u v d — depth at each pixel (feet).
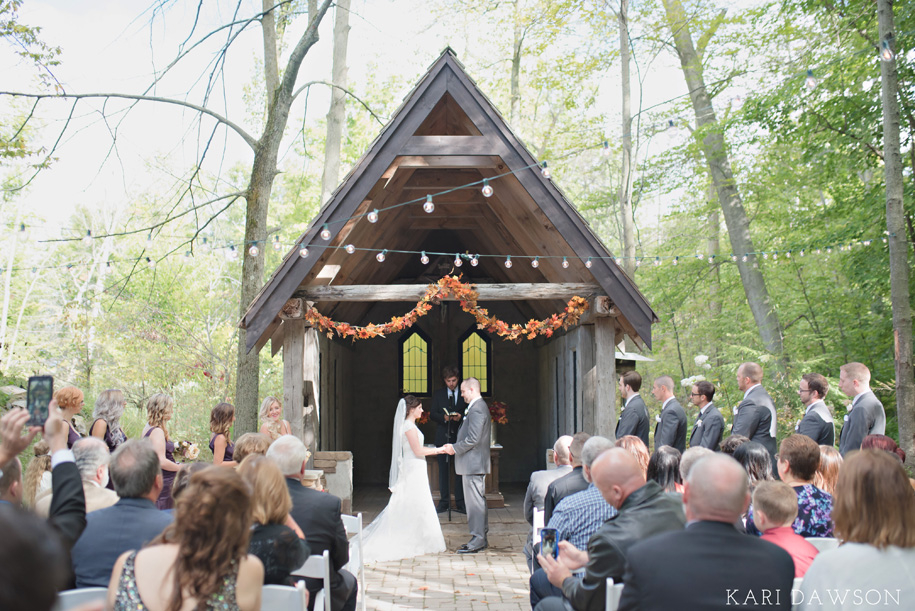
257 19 35.45
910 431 28.43
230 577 8.24
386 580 22.95
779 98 41.96
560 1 47.75
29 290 84.99
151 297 54.39
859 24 39.55
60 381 55.67
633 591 8.68
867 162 42.06
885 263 38.91
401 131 25.30
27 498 13.12
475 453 27.30
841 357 46.16
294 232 77.87
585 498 14.05
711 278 57.52
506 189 27.61
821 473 15.07
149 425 20.97
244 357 37.14
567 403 34.04
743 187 51.08
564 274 29.27
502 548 27.61
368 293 26.73
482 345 47.96
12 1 33.24
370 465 47.73
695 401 23.79
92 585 9.89
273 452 13.91
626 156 43.14
